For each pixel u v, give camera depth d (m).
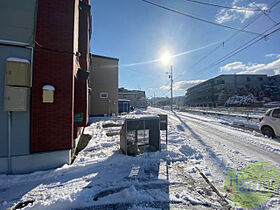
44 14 3.60
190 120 13.53
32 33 3.37
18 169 3.26
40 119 3.48
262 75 37.84
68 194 2.50
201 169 3.54
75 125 4.96
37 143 3.44
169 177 3.14
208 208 2.21
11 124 3.23
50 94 3.51
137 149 4.50
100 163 3.79
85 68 6.04
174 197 2.47
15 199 2.39
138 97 46.84
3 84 3.19
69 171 3.36
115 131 8.12
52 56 3.65
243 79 37.47
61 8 3.80
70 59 3.87
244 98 31.02
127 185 2.83
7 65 3.12
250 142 6.02
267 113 6.84
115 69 16.64
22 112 3.33
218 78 39.25
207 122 12.19
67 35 3.84
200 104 47.88
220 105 35.91
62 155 3.70
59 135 3.68
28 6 3.33
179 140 6.24
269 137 6.65
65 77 3.79
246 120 12.23
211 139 6.54
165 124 5.52
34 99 3.44
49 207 2.18
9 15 3.22
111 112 16.19
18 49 3.31
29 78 3.36
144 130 4.66
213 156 4.46
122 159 4.00
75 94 5.04
